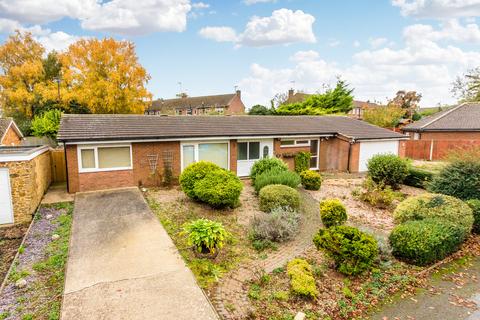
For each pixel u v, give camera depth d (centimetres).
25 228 903
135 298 505
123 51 3656
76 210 993
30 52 3909
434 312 535
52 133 2561
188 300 504
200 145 1488
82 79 3559
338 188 1428
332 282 605
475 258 769
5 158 912
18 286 553
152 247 710
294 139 1791
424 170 1516
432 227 742
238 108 5809
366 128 2086
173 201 1123
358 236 635
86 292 519
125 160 1330
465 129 2564
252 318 477
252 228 830
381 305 552
